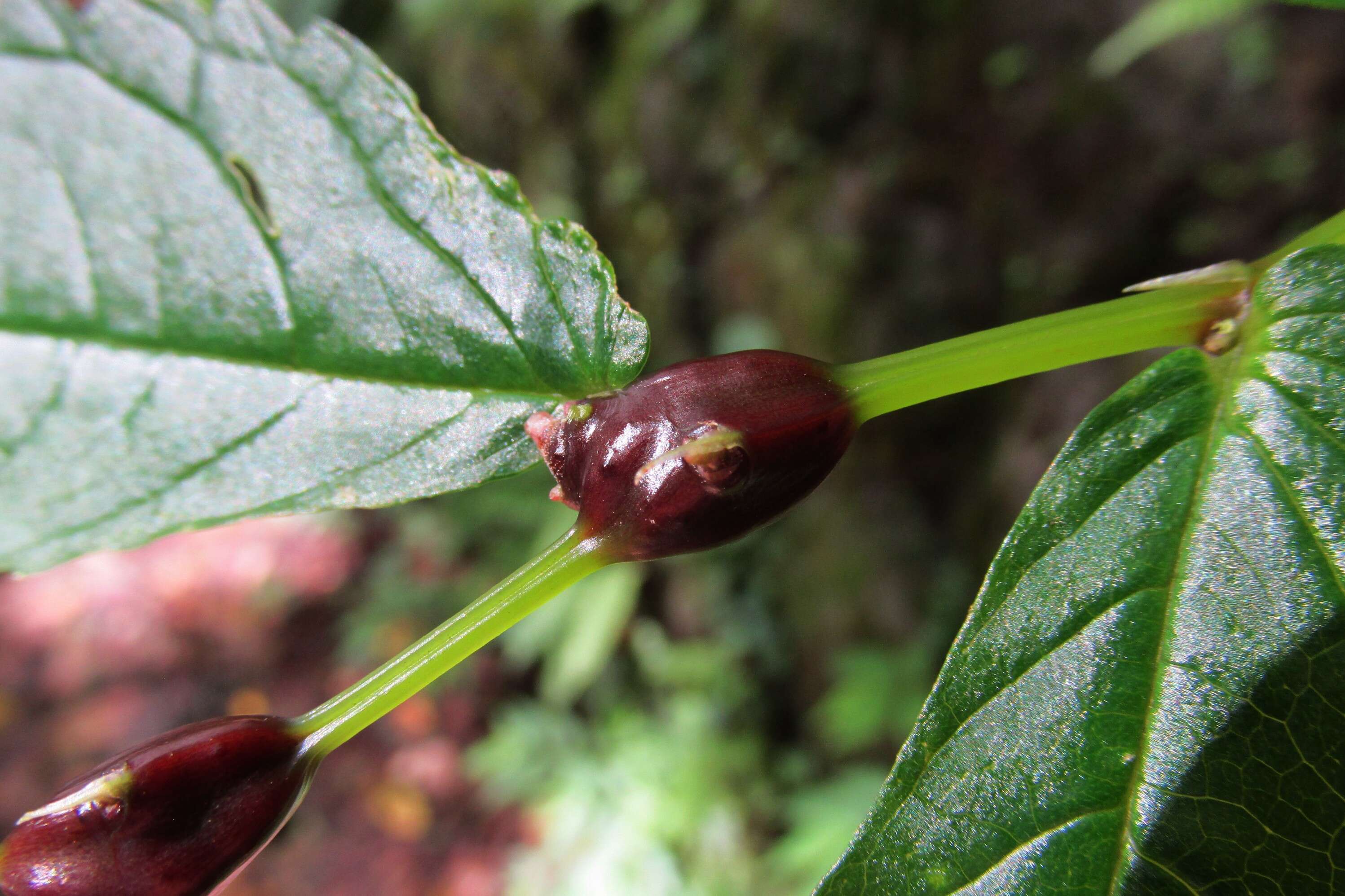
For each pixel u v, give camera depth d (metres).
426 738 0.56
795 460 0.07
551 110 0.51
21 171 0.07
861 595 0.45
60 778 0.56
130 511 0.07
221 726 0.07
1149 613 0.07
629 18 0.47
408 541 0.61
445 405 0.08
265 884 0.51
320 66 0.07
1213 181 0.33
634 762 0.48
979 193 0.39
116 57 0.07
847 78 0.41
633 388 0.08
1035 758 0.07
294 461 0.07
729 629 0.50
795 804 0.41
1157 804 0.07
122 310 0.07
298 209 0.07
